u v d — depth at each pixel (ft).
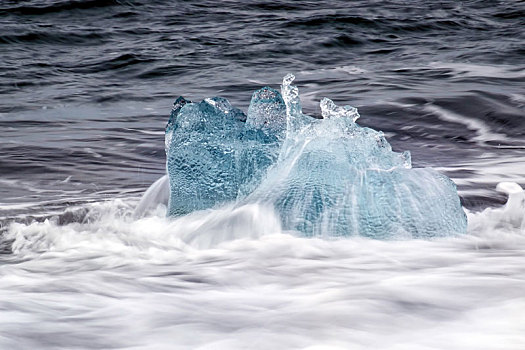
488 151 82.17
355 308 28.81
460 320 27.27
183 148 47.09
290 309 29.04
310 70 161.48
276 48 192.44
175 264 37.19
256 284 33.12
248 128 47.16
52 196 57.93
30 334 26.43
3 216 50.24
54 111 116.26
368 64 169.78
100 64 171.63
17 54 186.80
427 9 270.26
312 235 41.45
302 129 46.57
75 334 26.50
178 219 45.88
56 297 31.12
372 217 41.93
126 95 132.05
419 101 114.42
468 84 132.05
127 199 56.18
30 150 80.23
